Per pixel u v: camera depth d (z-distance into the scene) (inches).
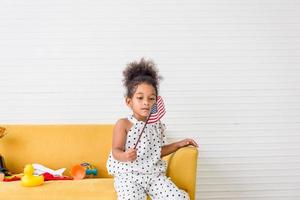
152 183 90.0
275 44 121.7
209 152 121.7
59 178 101.0
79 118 119.8
